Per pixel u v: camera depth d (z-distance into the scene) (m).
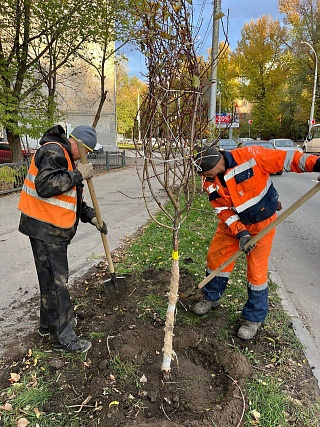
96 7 12.20
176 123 2.23
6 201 9.25
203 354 2.93
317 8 32.69
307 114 35.97
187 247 5.29
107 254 3.45
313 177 15.72
